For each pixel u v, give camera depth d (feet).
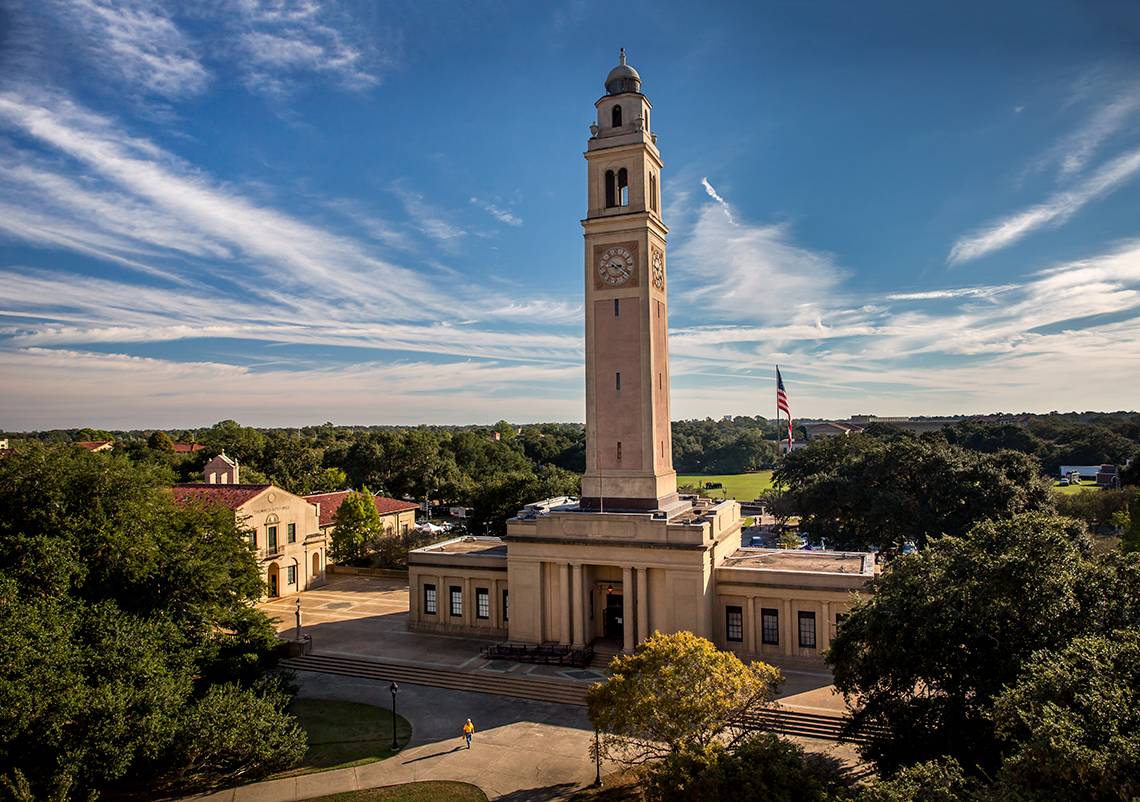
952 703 98.99
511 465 532.73
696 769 92.53
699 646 107.96
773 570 169.58
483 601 197.16
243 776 123.75
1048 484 261.24
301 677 172.65
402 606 233.76
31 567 120.37
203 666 142.10
